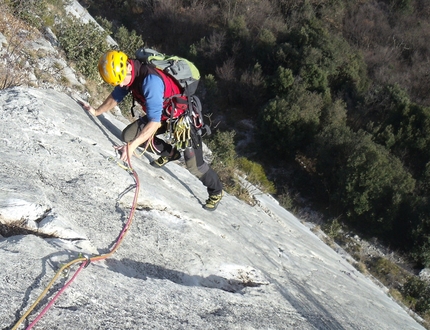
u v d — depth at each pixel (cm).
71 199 352
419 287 1555
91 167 395
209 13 3772
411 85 3556
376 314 548
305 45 3175
